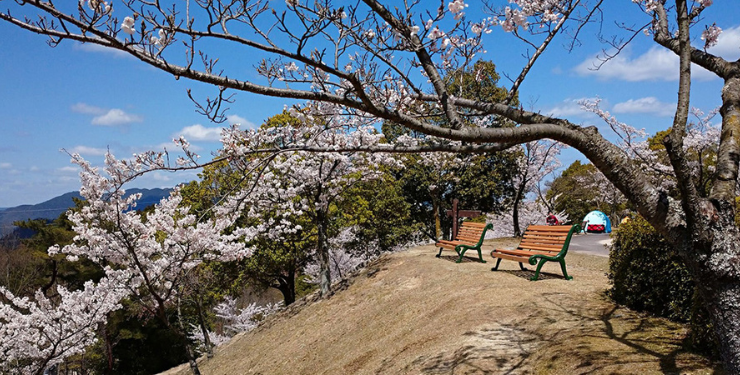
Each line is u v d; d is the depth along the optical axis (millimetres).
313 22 3449
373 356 7703
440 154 21047
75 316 11727
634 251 6277
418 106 5617
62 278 26156
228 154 4711
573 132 3227
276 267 19703
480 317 6961
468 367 5293
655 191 3092
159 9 2922
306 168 12859
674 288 5551
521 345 5652
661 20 4367
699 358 4199
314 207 14398
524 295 7508
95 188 8898
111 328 22812
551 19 4730
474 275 9672
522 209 27078
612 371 4266
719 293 2900
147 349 26312
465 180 24969
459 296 8453
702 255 2914
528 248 9680
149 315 22875
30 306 11703
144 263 10227
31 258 26516
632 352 4637
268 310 22969
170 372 17000
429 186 22547
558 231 8914
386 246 24031
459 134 3109
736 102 3332
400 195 24656
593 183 31156
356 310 11000
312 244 18969
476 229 11977
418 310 8852
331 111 6715
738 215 4469
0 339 11680
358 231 22203
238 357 12555
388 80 5430
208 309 26312
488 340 6016
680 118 3078
